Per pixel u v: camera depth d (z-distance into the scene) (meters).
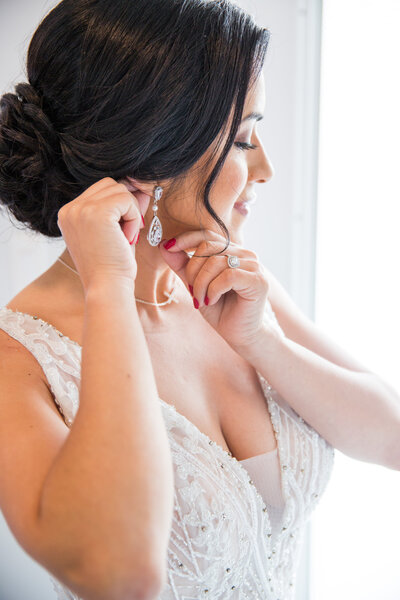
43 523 0.69
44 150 0.93
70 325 1.00
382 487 1.96
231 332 1.07
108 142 0.89
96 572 0.68
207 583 0.98
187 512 0.95
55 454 0.77
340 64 1.80
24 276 2.13
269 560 1.08
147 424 0.73
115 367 0.75
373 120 1.77
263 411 1.16
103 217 0.81
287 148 1.95
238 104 0.91
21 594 2.23
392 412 1.23
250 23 0.91
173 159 0.91
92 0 0.88
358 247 1.85
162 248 1.02
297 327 1.34
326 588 2.05
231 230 1.09
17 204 1.01
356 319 1.88
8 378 0.87
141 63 0.86
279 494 1.11
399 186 1.75
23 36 1.99
